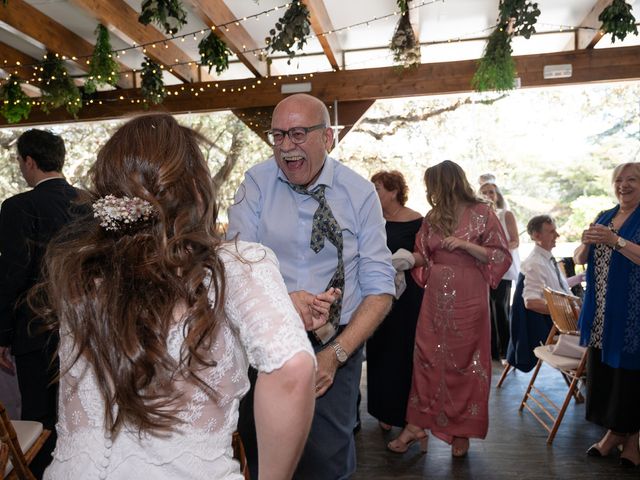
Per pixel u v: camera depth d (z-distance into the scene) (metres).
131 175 0.88
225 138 7.61
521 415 3.80
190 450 0.85
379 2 5.07
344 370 1.87
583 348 3.34
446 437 3.13
